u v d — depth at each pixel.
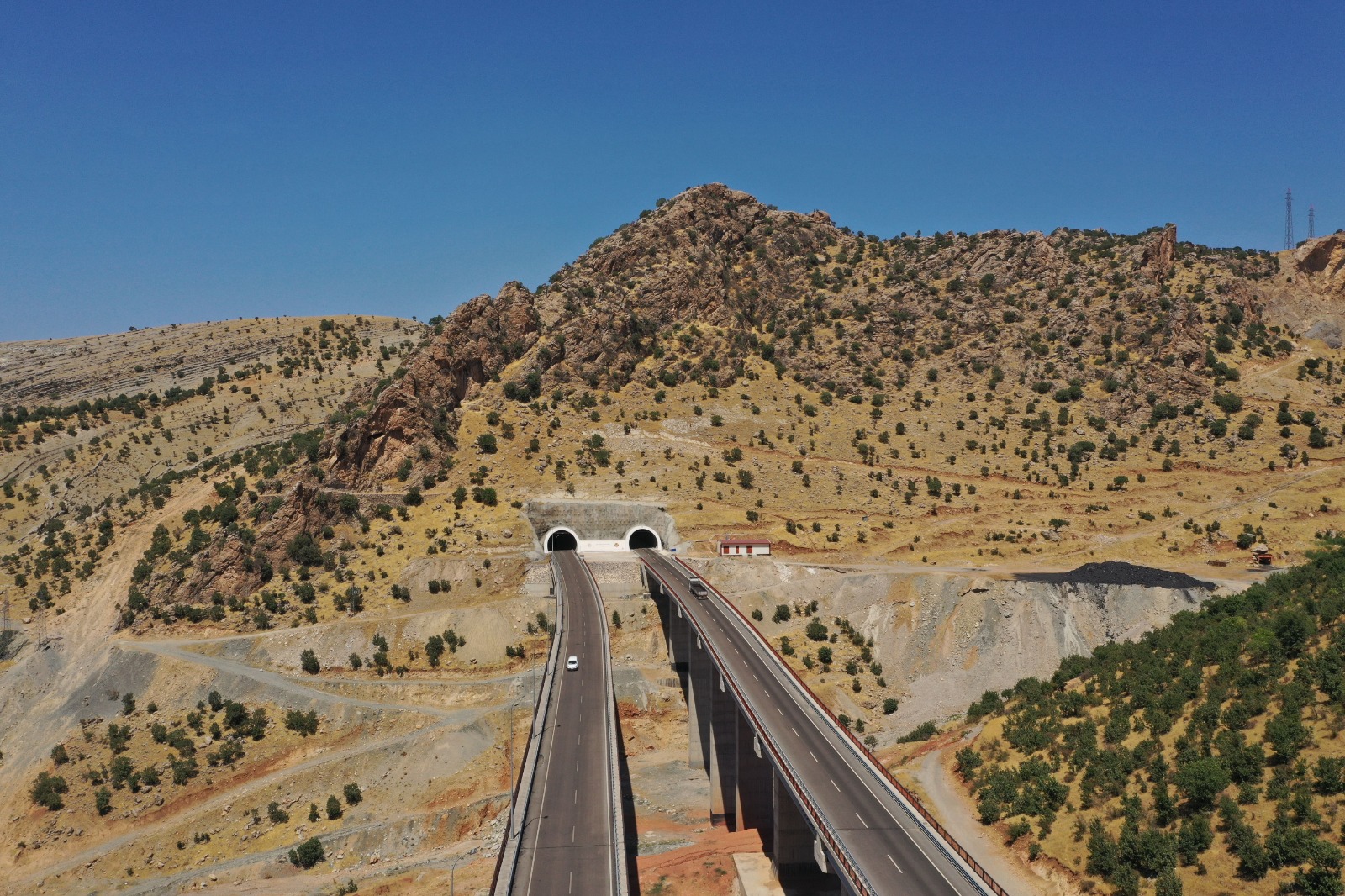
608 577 171.38
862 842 69.00
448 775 120.25
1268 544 170.00
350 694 138.75
